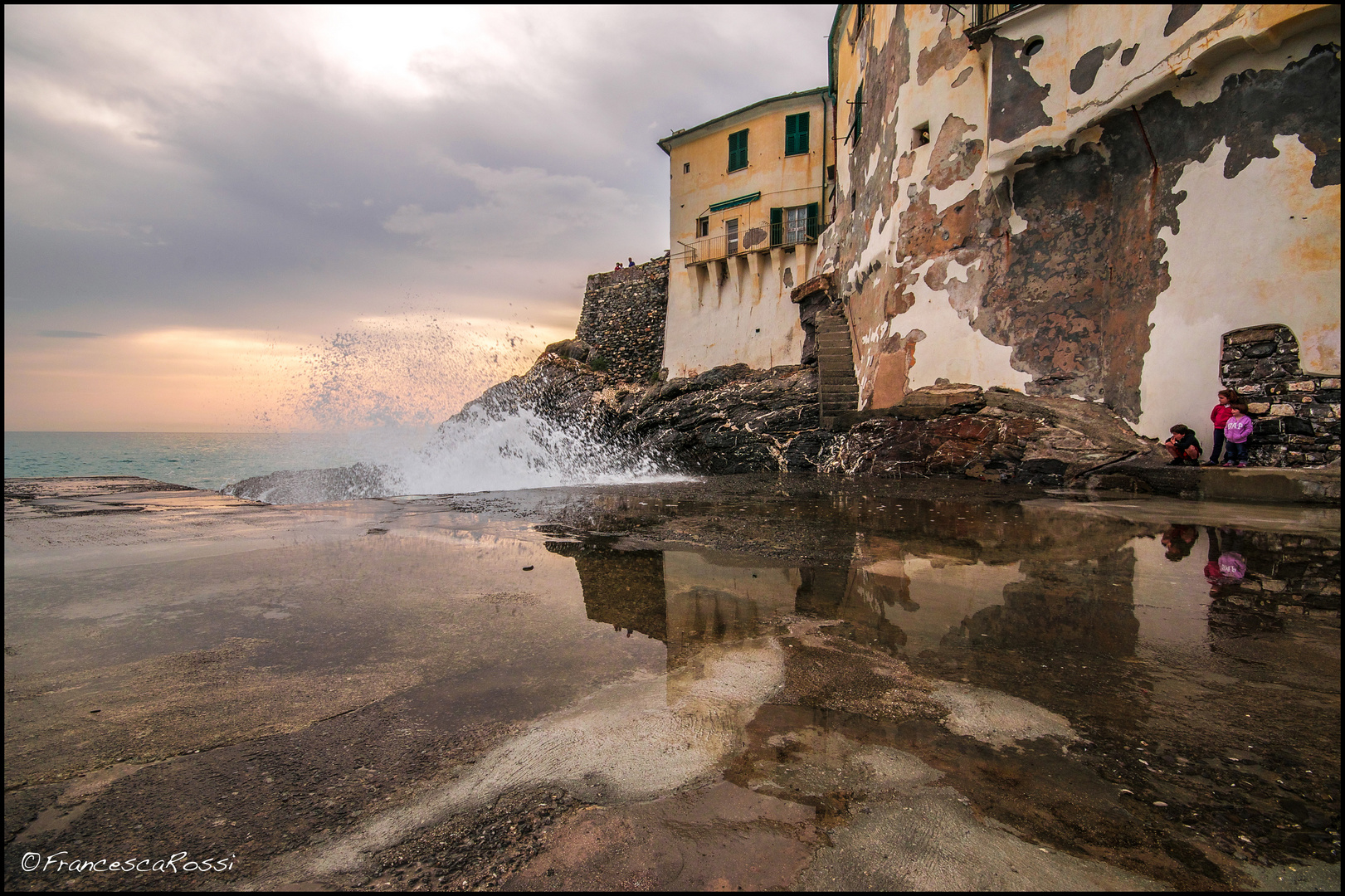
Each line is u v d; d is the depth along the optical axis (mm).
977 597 2814
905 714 1679
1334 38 6254
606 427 20141
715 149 21141
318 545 3928
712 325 21000
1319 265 6359
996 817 1246
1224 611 2604
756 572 3266
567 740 1526
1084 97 8180
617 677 1907
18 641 2215
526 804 1291
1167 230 7559
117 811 1261
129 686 1847
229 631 2334
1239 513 5309
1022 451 8531
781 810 1264
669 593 2857
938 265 10297
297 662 2031
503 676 1916
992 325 9469
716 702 1736
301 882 1074
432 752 1482
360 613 2545
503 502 6246
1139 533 4395
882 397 11242
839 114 16516
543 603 2688
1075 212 8648
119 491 6953
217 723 1625
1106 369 8297
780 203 19516
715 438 13500
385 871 1104
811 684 1861
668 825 1221
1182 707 1746
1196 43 6969
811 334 17594
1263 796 1327
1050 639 2277
